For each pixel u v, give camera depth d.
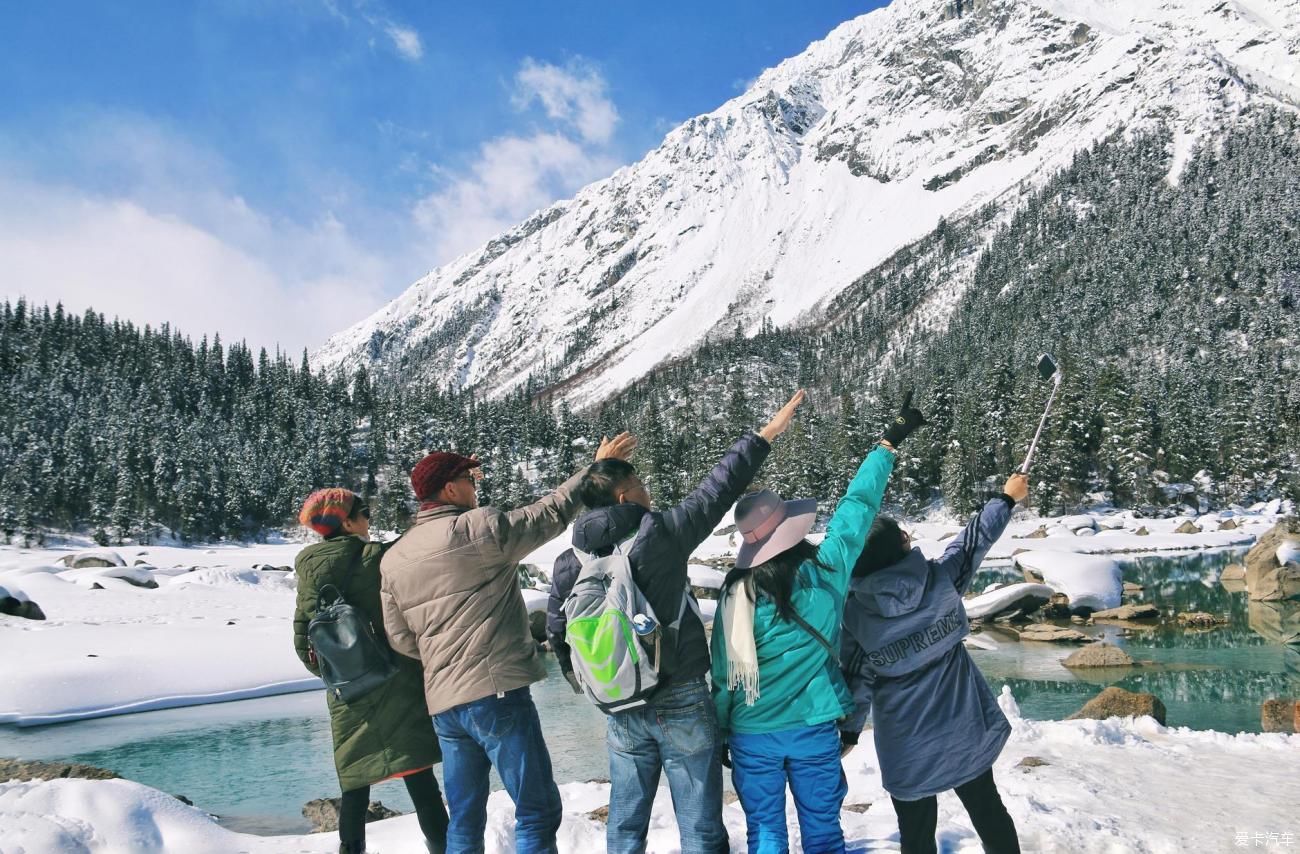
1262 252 152.12
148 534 95.44
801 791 3.61
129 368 141.25
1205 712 13.07
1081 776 5.79
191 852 4.65
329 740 12.80
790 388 199.88
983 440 86.31
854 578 3.75
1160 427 86.25
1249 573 29.89
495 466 119.69
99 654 17.31
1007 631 23.78
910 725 3.68
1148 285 152.12
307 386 153.75
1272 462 86.56
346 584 4.23
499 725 3.79
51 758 11.89
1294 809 4.96
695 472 103.69
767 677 3.53
